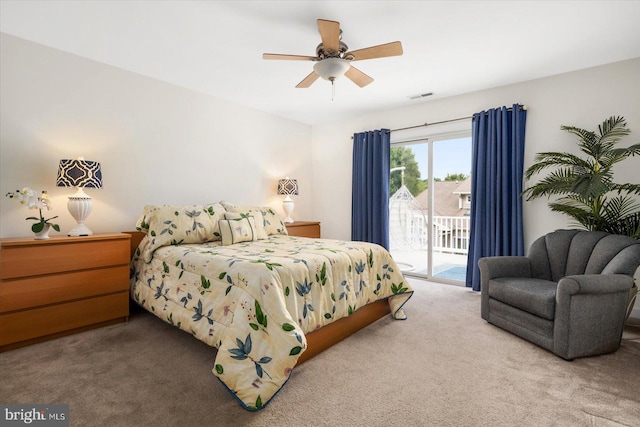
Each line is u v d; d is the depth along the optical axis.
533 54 2.78
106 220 3.02
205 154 3.80
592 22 2.28
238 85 3.53
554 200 3.21
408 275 4.46
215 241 3.09
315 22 2.29
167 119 3.45
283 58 2.27
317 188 5.29
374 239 4.43
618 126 2.89
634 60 2.83
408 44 2.60
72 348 2.16
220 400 1.58
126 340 2.30
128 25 2.34
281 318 1.68
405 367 1.92
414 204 4.57
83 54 2.81
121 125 3.10
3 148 2.48
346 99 3.99
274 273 1.83
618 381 1.75
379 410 1.50
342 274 2.34
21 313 2.17
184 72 3.19
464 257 4.28
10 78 2.50
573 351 1.97
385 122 4.47
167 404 1.55
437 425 1.40
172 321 2.21
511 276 2.67
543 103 3.28
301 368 1.91
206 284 2.06
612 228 2.67
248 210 3.54
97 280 2.52
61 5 2.10
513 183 3.36
